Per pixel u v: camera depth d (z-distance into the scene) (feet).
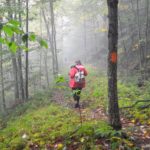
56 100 47.19
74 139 20.24
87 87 53.72
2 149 21.59
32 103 49.55
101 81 57.77
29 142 21.58
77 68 38.86
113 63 19.04
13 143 22.30
